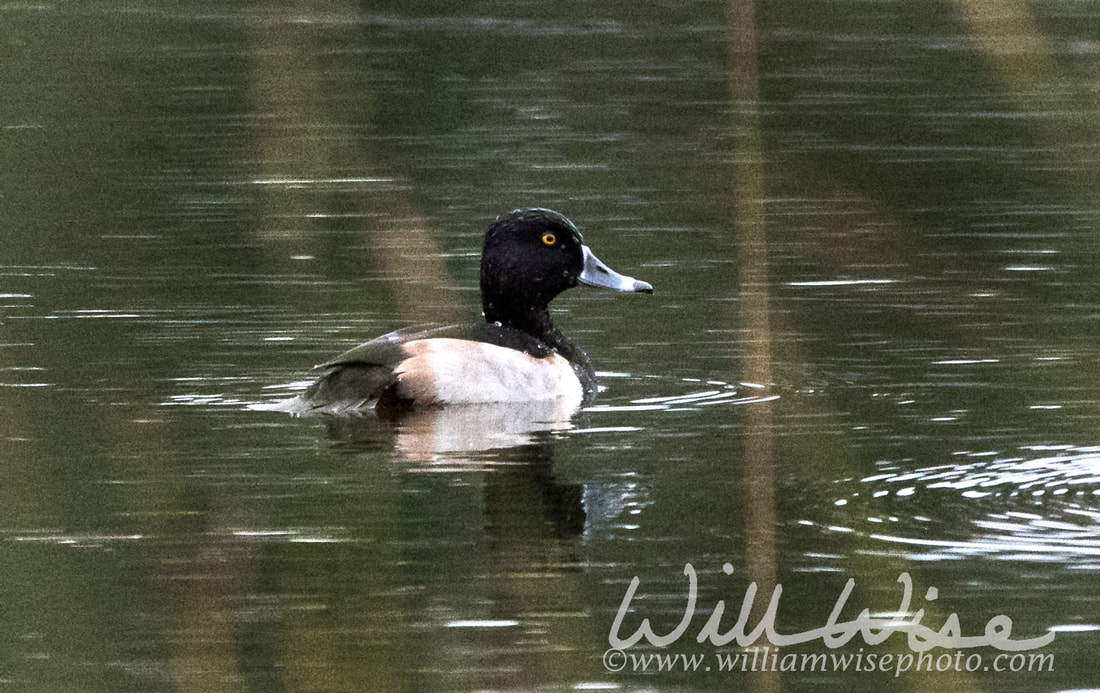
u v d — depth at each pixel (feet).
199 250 70.13
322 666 27.50
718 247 72.33
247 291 63.57
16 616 30.30
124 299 62.75
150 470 40.83
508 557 34.55
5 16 66.23
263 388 51.90
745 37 27.48
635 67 104.22
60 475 38.37
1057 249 67.00
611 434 46.88
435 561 34.22
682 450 44.70
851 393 50.88
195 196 78.38
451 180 83.41
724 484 40.75
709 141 92.68
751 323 29.55
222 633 29.04
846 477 40.29
